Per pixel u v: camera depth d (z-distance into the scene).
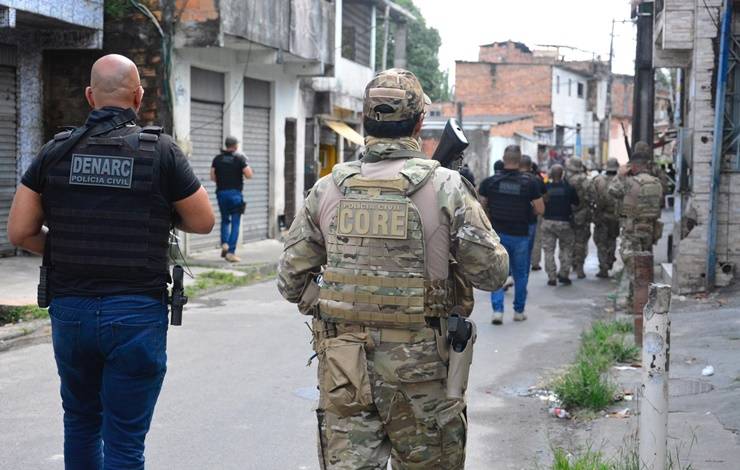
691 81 10.98
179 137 14.77
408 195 3.20
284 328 9.20
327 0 20.09
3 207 13.10
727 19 10.32
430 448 3.24
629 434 5.50
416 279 3.15
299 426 5.77
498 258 3.25
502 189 9.68
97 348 3.60
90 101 3.82
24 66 13.36
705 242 10.80
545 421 5.98
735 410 5.89
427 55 46.69
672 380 6.94
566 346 8.62
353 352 3.14
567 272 13.14
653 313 4.27
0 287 10.70
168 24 14.14
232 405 6.23
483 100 55.12
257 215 18.59
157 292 3.68
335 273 3.22
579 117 60.75
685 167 10.97
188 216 3.76
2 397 6.35
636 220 10.49
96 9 13.55
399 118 3.30
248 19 15.17
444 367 3.22
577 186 13.64
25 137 13.43
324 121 21.97
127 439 3.67
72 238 3.60
